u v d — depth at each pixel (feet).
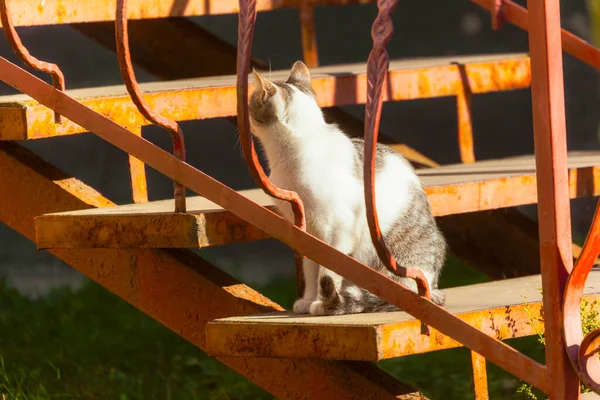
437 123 109.81
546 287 23.61
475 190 37.52
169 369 56.34
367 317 28.45
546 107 23.12
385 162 33.35
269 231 27.17
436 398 48.98
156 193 99.09
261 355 28.25
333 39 115.34
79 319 68.74
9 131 32.55
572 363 22.98
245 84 25.07
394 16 114.62
